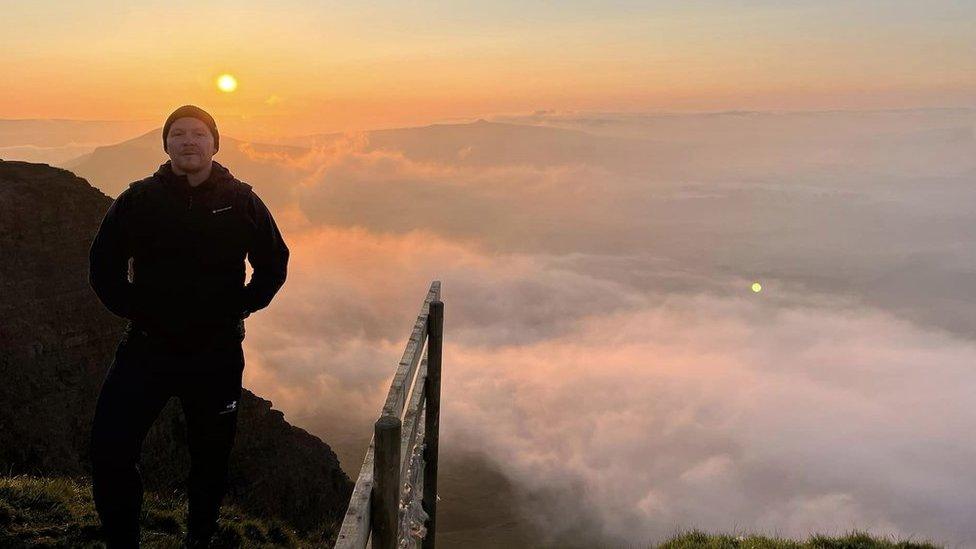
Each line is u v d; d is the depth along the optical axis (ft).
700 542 31.48
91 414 61.52
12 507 20.40
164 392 13.32
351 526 9.27
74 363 63.41
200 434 14.53
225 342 13.83
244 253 13.69
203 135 12.85
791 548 30.07
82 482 27.53
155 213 12.65
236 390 14.55
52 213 71.20
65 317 65.57
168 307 12.89
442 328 21.34
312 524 55.01
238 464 64.44
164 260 12.83
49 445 54.19
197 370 13.50
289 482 66.18
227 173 13.61
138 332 13.12
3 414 53.83
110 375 13.25
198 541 15.58
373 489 10.98
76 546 19.36
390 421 10.88
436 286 21.65
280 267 14.44
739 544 30.91
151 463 47.88
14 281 63.57
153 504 24.12
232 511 27.73
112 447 12.69
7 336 59.47
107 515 12.88
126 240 12.83
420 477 19.15
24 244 66.90
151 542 19.84
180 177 13.02
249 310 14.30
